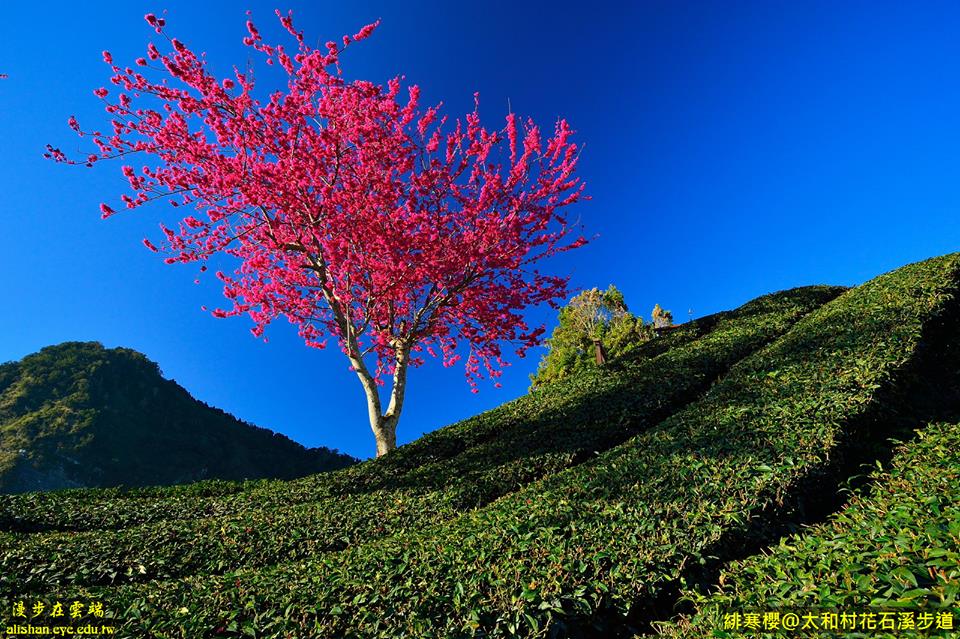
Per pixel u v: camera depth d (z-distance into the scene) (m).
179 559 6.57
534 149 13.34
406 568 4.99
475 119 13.12
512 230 13.13
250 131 10.55
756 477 5.26
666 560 4.33
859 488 4.84
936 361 8.18
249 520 7.87
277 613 4.50
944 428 5.79
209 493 11.30
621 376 12.91
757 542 4.64
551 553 4.66
